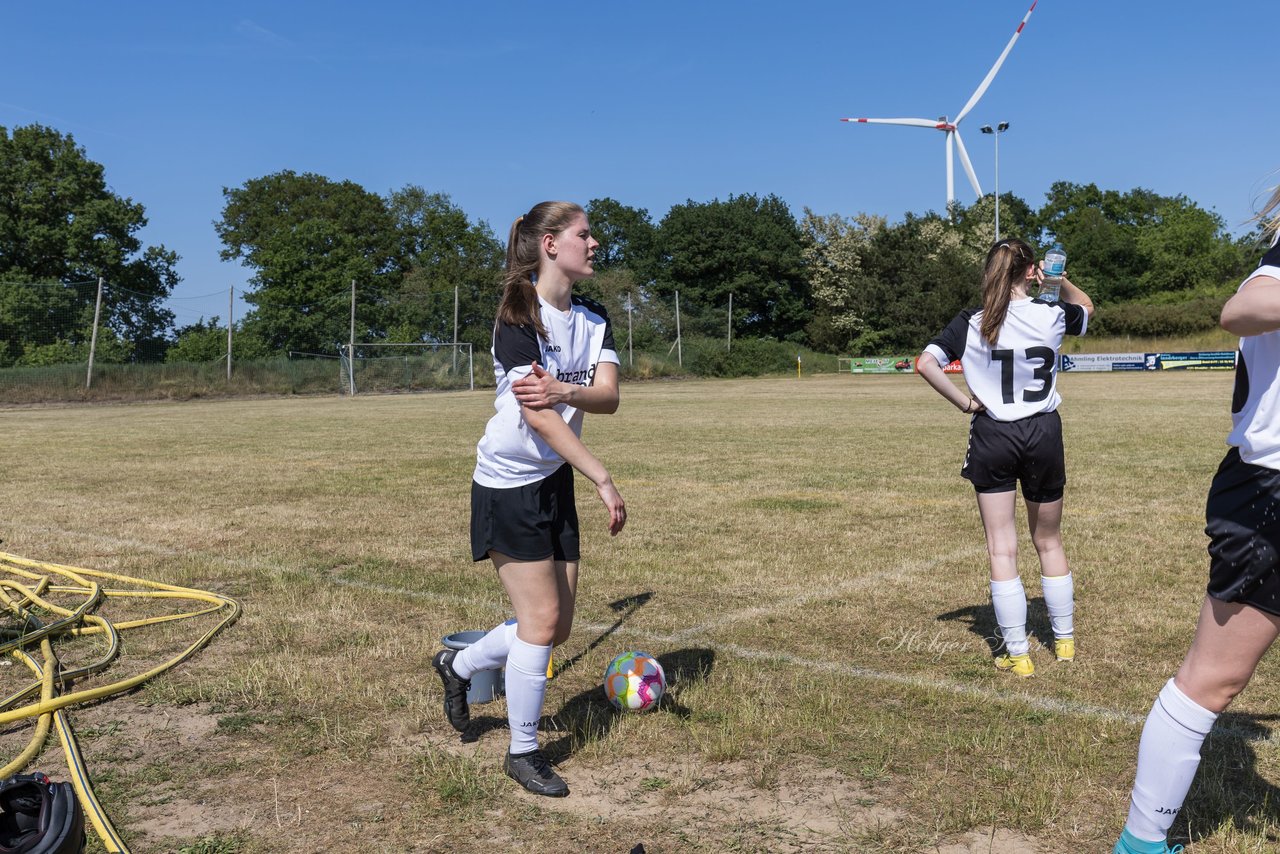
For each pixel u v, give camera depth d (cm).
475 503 322
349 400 3406
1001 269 417
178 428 1994
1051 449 420
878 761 332
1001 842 278
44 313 3450
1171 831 282
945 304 6175
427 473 1180
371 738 360
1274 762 327
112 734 368
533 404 297
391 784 322
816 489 1002
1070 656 444
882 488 1005
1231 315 216
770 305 7150
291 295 5259
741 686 409
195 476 1161
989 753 338
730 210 7062
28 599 564
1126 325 5747
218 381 3650
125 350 3581
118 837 284
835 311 6712
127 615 545
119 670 444
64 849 212
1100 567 630
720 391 3538
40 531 802
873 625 506
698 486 1031
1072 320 421
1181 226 7069
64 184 4553
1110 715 373
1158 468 1126
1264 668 423
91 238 4616
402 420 2197
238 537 768
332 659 452
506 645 331
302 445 1570
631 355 4934
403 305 5134
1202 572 615
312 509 906
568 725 371
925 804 302
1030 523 442
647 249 7500
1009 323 419
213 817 300
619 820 294
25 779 226
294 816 300
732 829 288
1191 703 240
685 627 505
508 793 314
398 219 7250
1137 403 2356
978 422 430
